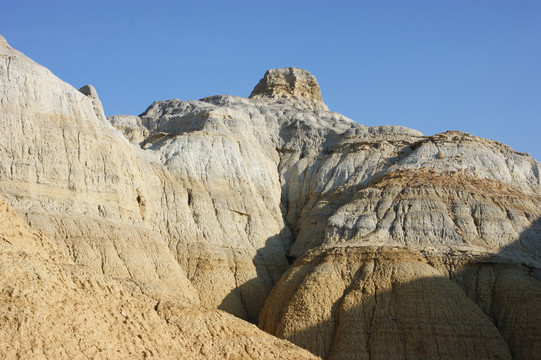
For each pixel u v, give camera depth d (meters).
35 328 43.41
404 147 118.75
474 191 100.88
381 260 87.50
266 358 55.50
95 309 48.94
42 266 48.97
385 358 79.38
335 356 79.88
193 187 106.81
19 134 85.88
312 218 109.19
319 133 130.88
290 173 125.12
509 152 113.81
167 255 91.81
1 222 51.03
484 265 89.00
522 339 82.81
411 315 81.50
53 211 83.56
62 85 92.94
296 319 83.88
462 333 80.44
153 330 51.59
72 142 89.31
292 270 92.06
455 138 113.12
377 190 102.56
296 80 152.50
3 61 88.88
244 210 109.25
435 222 95.81
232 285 97.62
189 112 128.50
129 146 98.94
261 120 132.62
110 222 87.25
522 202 102.12
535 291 85.62
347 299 83.94
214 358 52.81
